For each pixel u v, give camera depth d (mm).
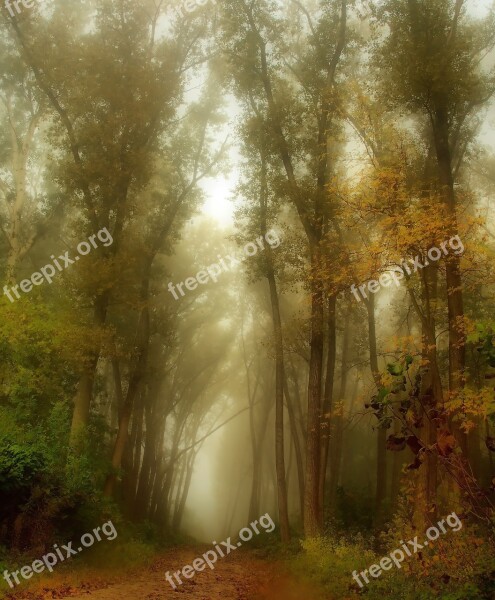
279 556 19453
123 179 21453
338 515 22781
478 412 9133
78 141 21312
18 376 18219
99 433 24328
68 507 14203
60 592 10602
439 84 14141
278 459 21328
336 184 14023
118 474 21516
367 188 12930
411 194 13422
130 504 28000
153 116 22391
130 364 23094
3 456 12617
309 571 13352
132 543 18156
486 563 7305
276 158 21438
